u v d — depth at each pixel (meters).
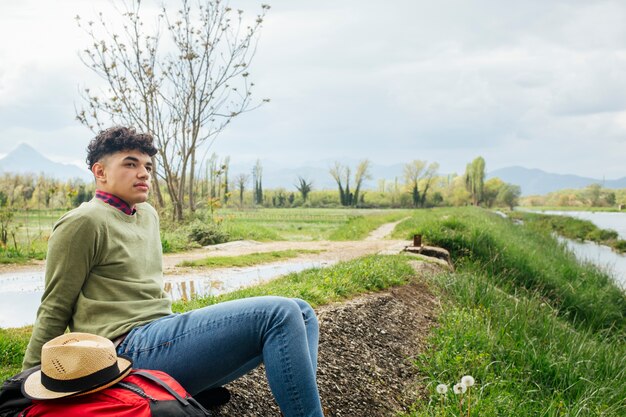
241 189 89.75
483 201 119.00
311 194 107.00
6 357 4.95
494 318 8.78
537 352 7.24
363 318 6.66
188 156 22.97
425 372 5.99
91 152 2.86
